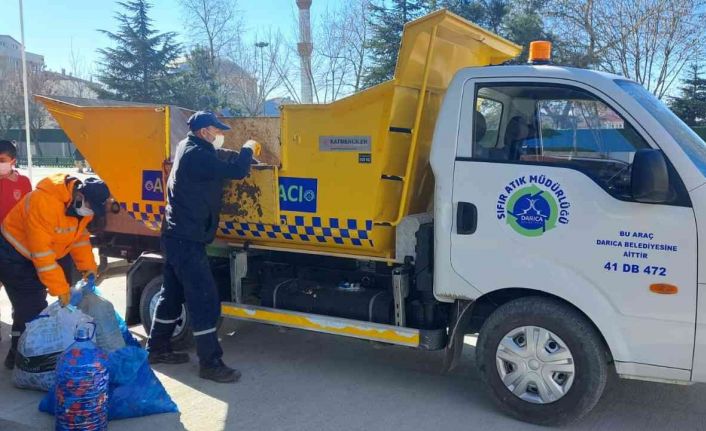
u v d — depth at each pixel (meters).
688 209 3.93
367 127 4.84
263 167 5.30
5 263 5.29
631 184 3.88
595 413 4.67
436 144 4.65
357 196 4.95
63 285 5.01
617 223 4.09
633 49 23.70
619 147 4.18
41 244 4.91
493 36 5.33
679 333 3.98
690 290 3.93
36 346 4.91
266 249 5.69
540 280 4.31
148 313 6.21
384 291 5.34
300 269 5.82
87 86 49.47
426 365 5.79
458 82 4.63
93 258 5.66
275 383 5.31
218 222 5.38
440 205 4.63
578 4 24.41
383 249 5.07
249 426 4.46
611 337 4.14
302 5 30.39
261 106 36.19
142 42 42.25
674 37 23.19
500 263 4.44
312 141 5.09
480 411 4.72
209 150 5.19
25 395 4.96
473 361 5.89
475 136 4.55
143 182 6.03
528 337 4.40
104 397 4.19
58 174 5.24
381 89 4.70
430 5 28.33
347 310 5.27
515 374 4.46
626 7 23.61
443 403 4.88
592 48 24.27
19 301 5.47
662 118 4.27
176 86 41.38
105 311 5.23
